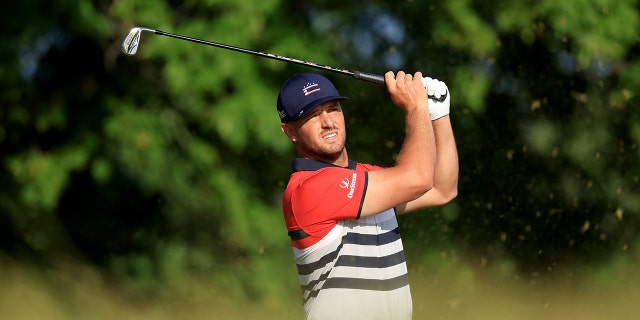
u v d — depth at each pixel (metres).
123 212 35.00
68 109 33.03
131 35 14.04
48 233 35.06
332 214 12.47
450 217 32.88
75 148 32.00
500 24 30.19
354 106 32.84
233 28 28.89
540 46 33.41
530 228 33.72
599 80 34.03
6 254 34.81
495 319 32.81
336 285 12.62
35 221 34.81
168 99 31.88
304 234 12.62
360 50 32.81
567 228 34.50
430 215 32.84
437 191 14.00
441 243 32.88
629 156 34.94
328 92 12.95
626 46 31.00
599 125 34.56
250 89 28.92
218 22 29.06
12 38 30.80
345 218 12.57
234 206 31.16
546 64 33.69
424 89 12.97
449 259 32.84
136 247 34.69
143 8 29.56
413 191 12.47
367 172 12.60
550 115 34.03
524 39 30.23
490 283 33.47
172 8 32.84
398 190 12.45
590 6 30.28
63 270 34.75
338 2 32.19
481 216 33.16
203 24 29.25
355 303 12.62
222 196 31.31
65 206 35.19
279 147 28.84
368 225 12.74
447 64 32.06
